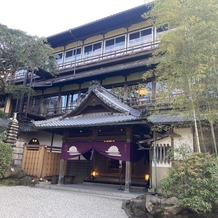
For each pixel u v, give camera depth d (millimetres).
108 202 8242
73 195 9398
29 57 16359
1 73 17453
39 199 8094
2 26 15383
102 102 11711
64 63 22516
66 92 20484
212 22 6586
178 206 5719
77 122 11344
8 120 18922
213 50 6773
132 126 10219
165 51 8453
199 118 7656
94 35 21266
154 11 8086
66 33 21656
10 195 8422
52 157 13312
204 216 5602
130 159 10016
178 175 5699
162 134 10297
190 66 6922
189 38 7051
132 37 19047
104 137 10977
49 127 11781
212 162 5648
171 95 8125
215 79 7016
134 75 16578
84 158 14531
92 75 17391
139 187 11359
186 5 7219
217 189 5117
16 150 16609
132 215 6477
